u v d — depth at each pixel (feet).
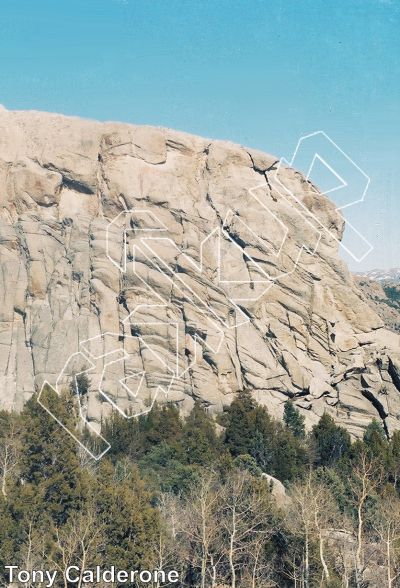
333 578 146.72
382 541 156.15
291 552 152.97
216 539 151.23
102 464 186.19
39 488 173.17
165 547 154.40
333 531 163.43
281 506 181.78
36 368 323.57
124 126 363.35
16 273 341.82
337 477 201.26
